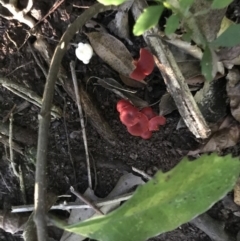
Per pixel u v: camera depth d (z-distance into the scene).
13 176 0.29
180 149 0.27
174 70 0.24
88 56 0.25
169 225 0.17
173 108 0.26
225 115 0.26
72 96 0.26
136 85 0.26
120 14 0.24
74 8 0.25
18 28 0.26
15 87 0.26
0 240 0.30
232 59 0.23
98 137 0.27
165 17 0.24
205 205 0.17
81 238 0.29
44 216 0.19
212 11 0.22
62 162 0.28
